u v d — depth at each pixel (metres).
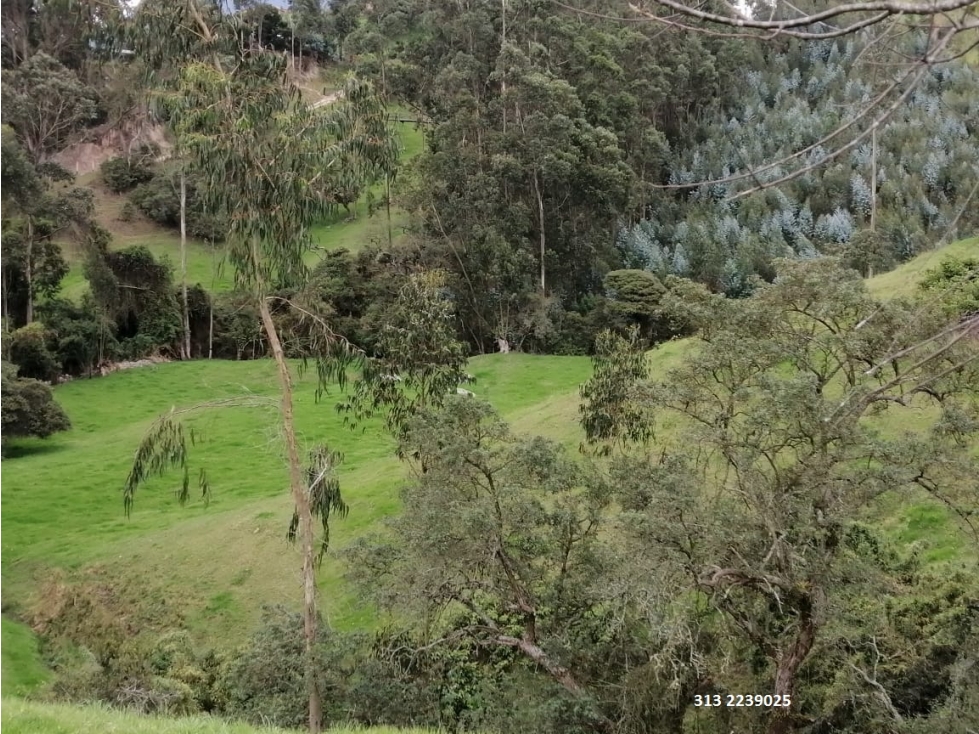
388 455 35.50
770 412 12.71
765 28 2.93
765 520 12.57
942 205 52.78
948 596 14.27
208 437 42.50
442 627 16.05
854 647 13.62
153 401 50.25
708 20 2.99
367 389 24.59
